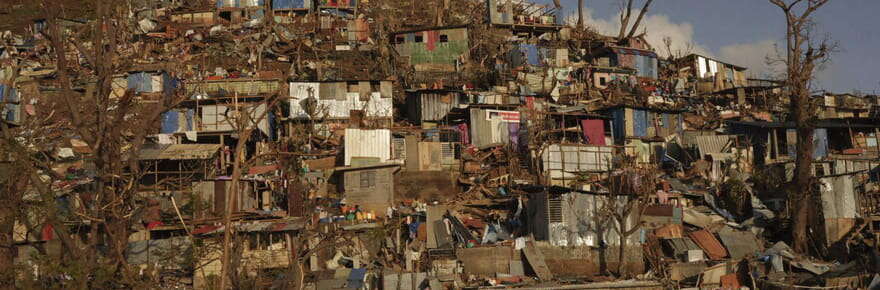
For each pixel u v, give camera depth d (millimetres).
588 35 63188
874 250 31828
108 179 18562
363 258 30922
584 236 32344
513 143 43906
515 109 45719
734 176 40844
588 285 28125
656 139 46562
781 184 38969
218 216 31281
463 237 32125
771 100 55281
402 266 30312
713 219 36656
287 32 55438
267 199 34969
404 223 33625
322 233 30609
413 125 46062
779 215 36969
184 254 28766
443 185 38219
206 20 58688
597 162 42375
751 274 30328
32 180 20250
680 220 34812
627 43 61344
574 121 46188
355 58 51875
